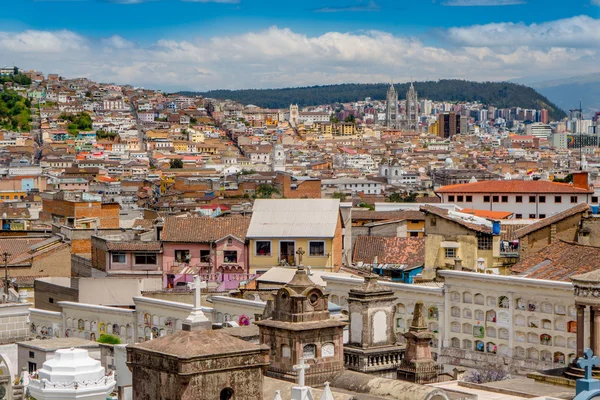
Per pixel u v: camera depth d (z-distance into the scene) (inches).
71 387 1943.9
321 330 2561.5
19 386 2600.9
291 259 5398.6
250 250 5452.8
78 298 4997.5
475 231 4739.2
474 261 4726.9
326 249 5364.2
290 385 2285.9
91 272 5910.4
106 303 4975.4
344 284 3991.1
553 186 7824.8
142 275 5561.0
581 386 2023.9
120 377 3452.3
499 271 4586.6
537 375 2992.1
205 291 4911.4
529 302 3582.7
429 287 3858.3
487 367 3656.5
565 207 7731.3
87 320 4407.0
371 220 6619.1
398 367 2874.0
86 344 3587.6
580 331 2945.4
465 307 3752.5
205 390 1801.2
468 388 2807.6
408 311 3897.6
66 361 1988.2
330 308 3316.9
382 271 5241.1
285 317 2600.9
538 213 7760.8
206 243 5531.5
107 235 6274.6
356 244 5689.0
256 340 2891.2
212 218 5767.7
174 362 1801.2
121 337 4279.0
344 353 2849.4
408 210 6889.8
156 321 4188.0
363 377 2482.8
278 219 5511.8
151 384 1839.3
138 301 4239.7
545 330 3531.0
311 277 4136.3
